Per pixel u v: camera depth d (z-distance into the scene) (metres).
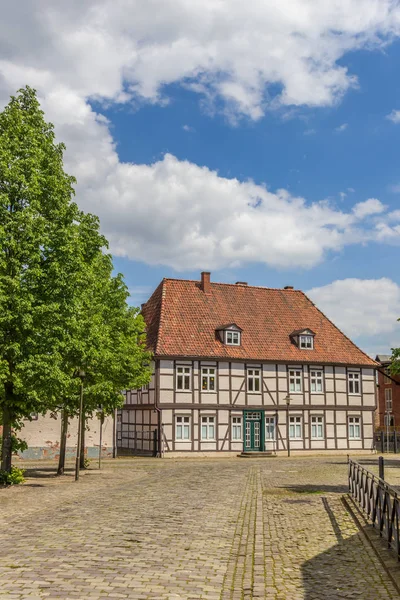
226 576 9.04
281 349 46.34
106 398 28.78
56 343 21.03
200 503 17.11
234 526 13.30
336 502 17.47
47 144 23.45
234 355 44.03
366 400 48.88
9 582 8.38
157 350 41.97
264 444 44.41
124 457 41.66
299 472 28.55
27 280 21.02
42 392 21.39
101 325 27.62
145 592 8.04
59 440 38.34
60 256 21.89
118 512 15.23
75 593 7.89
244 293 49.12
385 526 11.49
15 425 22.77
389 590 8.35
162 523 13.58
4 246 21.11
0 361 20.41
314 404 46.75
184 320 44.72
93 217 26.12
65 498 18.16
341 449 47.34
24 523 13.47
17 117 22.59
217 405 43.34
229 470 29.94
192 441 42.44
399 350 34.94
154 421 42.69
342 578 9.02
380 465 12.48
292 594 8.18
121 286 30.70
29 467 31.55
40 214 22.47
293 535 12.44
